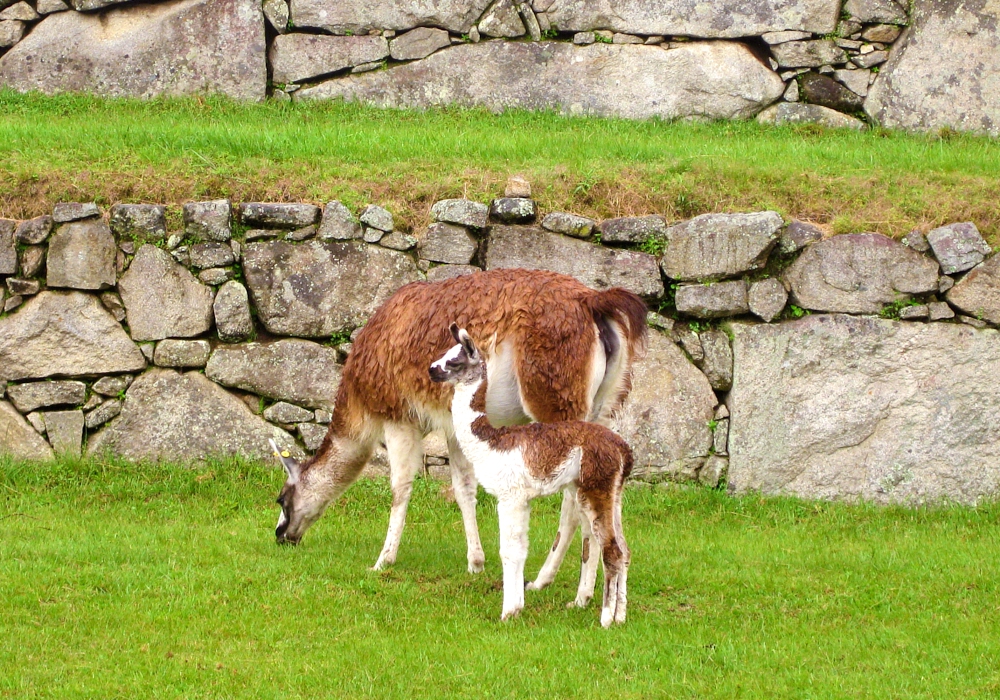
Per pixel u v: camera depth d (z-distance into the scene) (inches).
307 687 368.5
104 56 901.2
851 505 621.0
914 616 446.6
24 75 901.2
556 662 390.6
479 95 914.7
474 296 468.4
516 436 417.4
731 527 588.4
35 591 434.6
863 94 913.5
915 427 626.8
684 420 635.5
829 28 909.8
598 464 411.8
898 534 574.2
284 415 637.3
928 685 378.6
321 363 639.8
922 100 900.6
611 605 422.0
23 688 358.6
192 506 590.6
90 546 494.0
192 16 900.6
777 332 634.2
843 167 719.1
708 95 910.4
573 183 682.2
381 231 648.4
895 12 909.2
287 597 446.3
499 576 493.4
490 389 461.4
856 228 645.3
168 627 412.5
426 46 914.1
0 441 628.4
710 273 640.4
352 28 912.3
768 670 391.5
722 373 637.9
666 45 916.6
